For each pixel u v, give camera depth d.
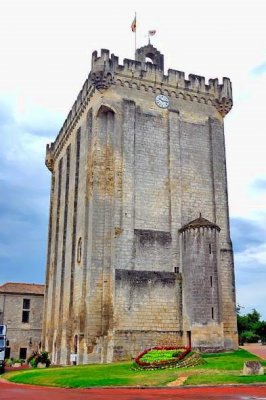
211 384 21.59
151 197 41.00
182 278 39.22
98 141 41.19
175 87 45.19
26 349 62.03
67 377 26.47
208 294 37.25
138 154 41.72
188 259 38.84
